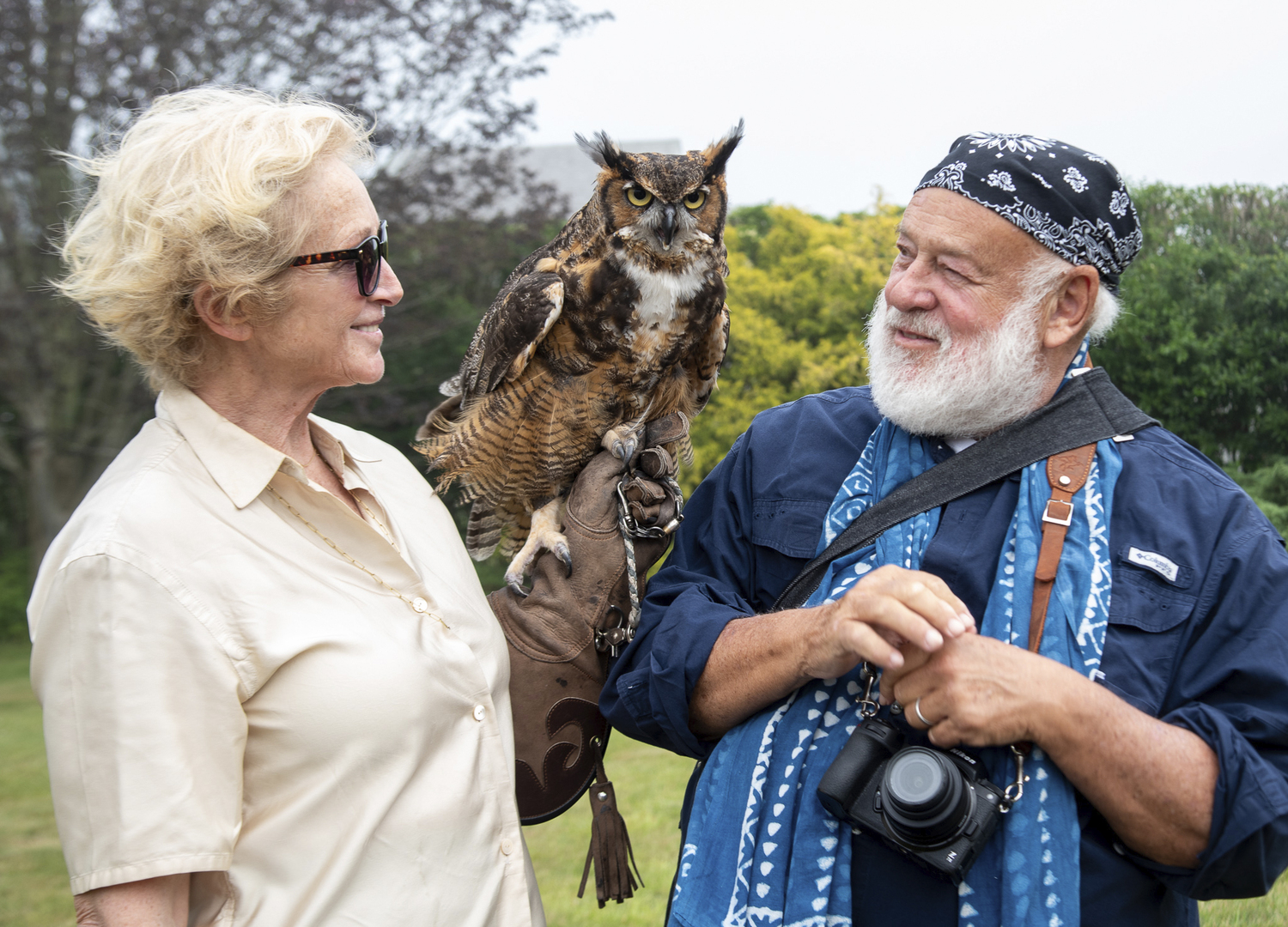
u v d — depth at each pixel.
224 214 1.30
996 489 1.59
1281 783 1.30
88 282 1.38
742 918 1.47
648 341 2.40
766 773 1.53
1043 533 1.50
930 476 1.62
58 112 9.96
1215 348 5.80
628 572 1.84
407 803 1.38
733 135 2.65
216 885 1.32
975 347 1.58
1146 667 1.42
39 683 1.28
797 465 1.78
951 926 1.41
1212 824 1.30
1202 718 1.36
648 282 2.37
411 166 11.27
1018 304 1.56
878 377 1.69
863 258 12.54
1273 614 1.42
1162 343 6.02
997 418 1.62
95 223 1.40
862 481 1.69
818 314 12.50
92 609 1.25
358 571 1.45
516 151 14.39
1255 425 5.88
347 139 1.47
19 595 15.00
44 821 5.04
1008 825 1.38
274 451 1.42
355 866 1.34
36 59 10.20
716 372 2.61
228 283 1.33
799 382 11.73
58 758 1.25
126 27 9.81
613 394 2.43
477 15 10.27
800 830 1.48
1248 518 1.50
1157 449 1.58
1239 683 1.40
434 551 1.66
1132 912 1.41
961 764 1.38
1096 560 1.46
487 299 12.04
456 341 12.62
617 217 2.43
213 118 1.38
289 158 1.35
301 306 1.40
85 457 12.10
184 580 1.29
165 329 1.40
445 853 1.40
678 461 2.57
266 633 1.33
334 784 1.34
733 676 1.56
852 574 1.60
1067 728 1.31
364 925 1.33
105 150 1.45
